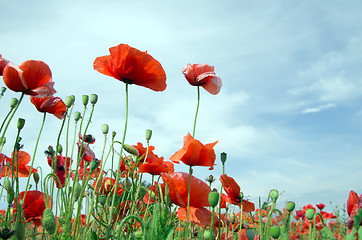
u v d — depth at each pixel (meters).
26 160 0.68
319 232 1.06
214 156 0.52
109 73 0.53
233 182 0.59
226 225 0.65
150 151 0.71
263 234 0.58
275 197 0.61
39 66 0.52
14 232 0.43
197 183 0.51
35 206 0.61
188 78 0.61
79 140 0.66
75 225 0.54
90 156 0.65
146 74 0.52
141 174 0.64
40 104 0.62
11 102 0.57
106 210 0.57
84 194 0.63
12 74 0.51
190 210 0.51
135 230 0.55
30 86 0.52
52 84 0.54
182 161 0.52
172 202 0.52
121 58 0.51
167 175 0.49
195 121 0.58
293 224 1.18
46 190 0.60
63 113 0.64
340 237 1.02
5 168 0.66
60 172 0.67
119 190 0.64
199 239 0.59
